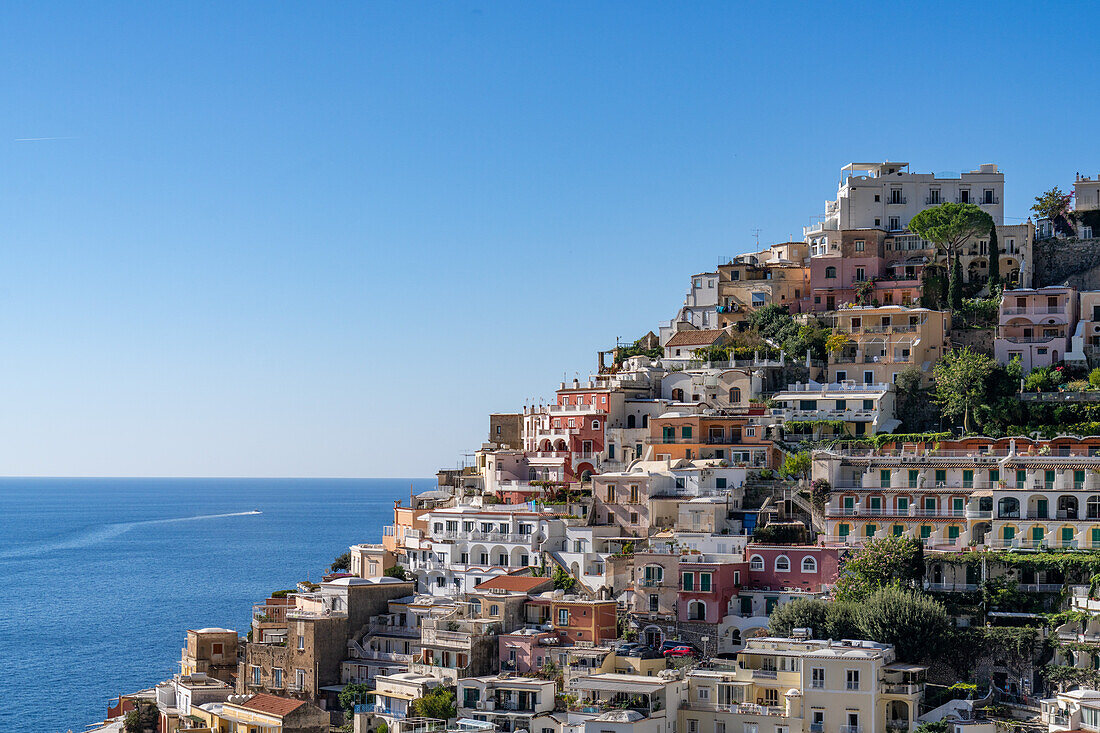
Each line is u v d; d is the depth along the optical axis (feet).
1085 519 504.02
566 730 452.76
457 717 480.23
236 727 491.72
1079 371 639.76
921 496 536.83
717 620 510.99
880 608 469.57
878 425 615.98
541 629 521.65
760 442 610.65
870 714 435.53
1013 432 595.88
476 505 634.84
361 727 493.77
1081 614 454.81
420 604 553.23
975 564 498.69
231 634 595.88
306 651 536.42
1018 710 440.86
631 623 524.93
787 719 443.32
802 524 552.82
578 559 561.84
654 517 581.12
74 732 637.30
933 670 472.03
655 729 447.83
